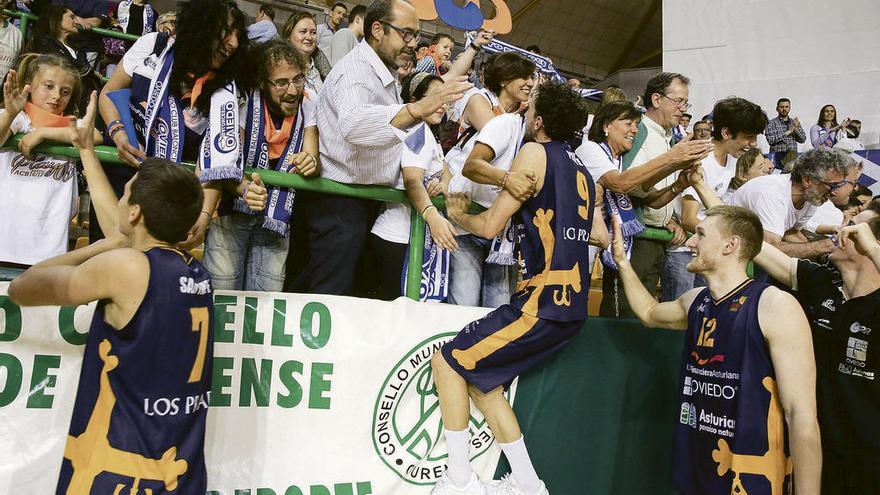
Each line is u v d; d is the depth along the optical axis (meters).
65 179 2.34
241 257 2.44
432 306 2.62
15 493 1.97
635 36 13.80
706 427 2.53
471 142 3.01
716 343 2.51
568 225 2.50
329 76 2.54
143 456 1.71
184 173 1.85
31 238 2.25
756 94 8.50
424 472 2.54
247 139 2.40
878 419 2.55
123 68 2.47
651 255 3.52
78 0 5.50
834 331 2.71
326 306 2.44
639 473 3.08
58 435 2.05
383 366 2.49
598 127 3.09
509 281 3.05
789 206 3.75
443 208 2.77
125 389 1.73
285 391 2.34
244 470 2.25
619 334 3.07
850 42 8.21
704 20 8.72
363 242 2.62
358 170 2.49
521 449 2.53
